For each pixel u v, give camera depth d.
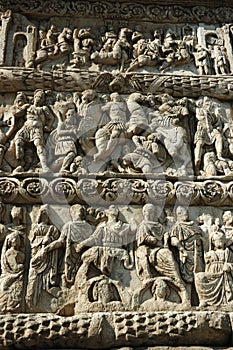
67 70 4.43
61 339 3.20
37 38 4.71
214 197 3.87
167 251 3.62
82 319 3.25
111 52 4.61
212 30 4.89
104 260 3.54
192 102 4.39
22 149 3.99
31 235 3.66
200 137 4.17
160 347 3.23
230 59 4.67
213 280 3.51
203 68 4.61
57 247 3.59
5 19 4.71
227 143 4.21
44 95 4.31
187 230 3.73
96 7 4.88
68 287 3.47
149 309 3.38
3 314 3.29
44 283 3.45
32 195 3.76
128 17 4.88
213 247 3.69
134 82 4.43
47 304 3.39
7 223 3.70
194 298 3.49
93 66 4.57
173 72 4.59
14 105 4.24
